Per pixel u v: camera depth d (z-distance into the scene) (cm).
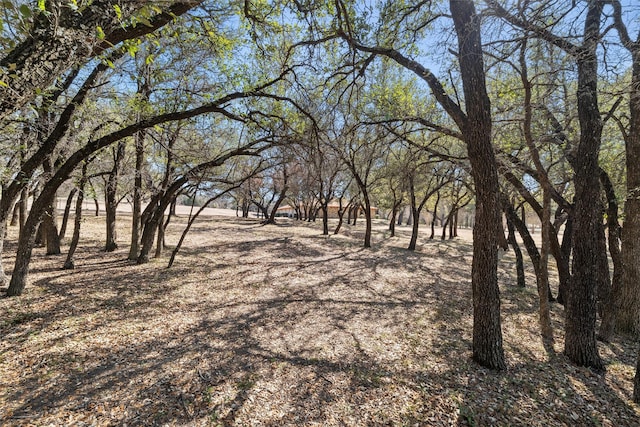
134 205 1010
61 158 828
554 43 494
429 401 407
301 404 389
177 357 477
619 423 391
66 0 237
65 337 501
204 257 1163
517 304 867
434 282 1052
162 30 525
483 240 502
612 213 743
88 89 656
